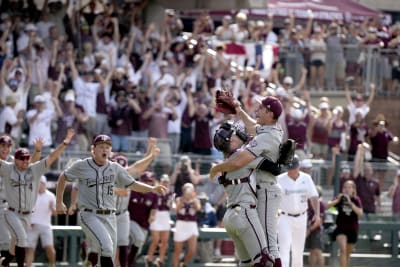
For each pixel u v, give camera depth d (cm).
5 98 7650
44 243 6091
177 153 8181
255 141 4194
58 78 8069
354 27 10681
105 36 8519
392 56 10075
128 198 5541
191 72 8525
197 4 9569
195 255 6612
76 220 6831
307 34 9975
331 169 7500
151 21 9181
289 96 8581
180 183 7019
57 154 5225
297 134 8206
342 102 9938
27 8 8606
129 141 7931
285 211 5591
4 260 5328
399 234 7156
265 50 9694
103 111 7956
